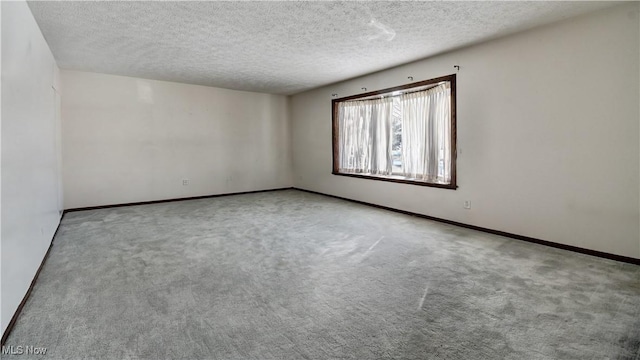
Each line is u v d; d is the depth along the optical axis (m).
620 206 3.01
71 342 1.82
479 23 3.33
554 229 3.46
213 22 3.26
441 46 4.07
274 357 1.69
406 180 5.11
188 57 4.53
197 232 4.12
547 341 1.81
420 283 2.58
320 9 2.97
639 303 2.21
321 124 7.02
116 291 2.46
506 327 1.95
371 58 4.60
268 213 5.25
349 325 1.99
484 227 4.09
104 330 1.94
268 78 5.96
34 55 3.01
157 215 5.11
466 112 4.18
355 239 3.80
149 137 6.09
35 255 2.69
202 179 6.80
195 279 2.68
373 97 5.74
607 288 2.45
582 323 1.98
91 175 5.54
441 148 4.65
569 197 3.33
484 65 3.95
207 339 1.85
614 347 1.75
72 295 2.39
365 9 2.98
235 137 7.23
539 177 3.54
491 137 3.93
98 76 5.51
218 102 6.94
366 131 5.96
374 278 2.69
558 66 3.32
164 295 2.39
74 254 3.28
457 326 1.97
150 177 6.15
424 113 4.86
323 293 2.42
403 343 1.81
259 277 2.72
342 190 6.56
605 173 3.08
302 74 5.63
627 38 2.88
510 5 2.92
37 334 1.89
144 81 5.98
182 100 6.45
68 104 5.27
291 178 8.20
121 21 3.21
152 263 3.04
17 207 2.23
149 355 1.71
